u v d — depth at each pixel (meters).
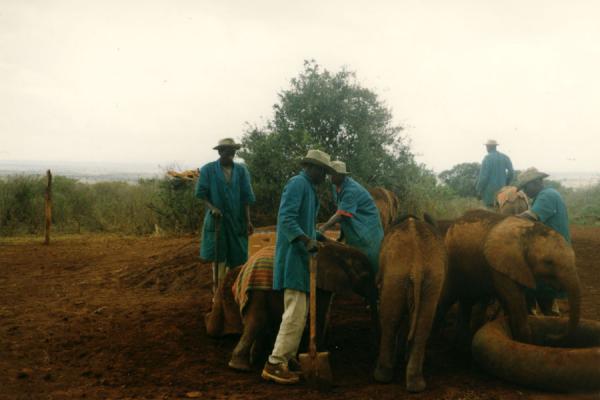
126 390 5.57
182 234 16.22
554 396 5.37
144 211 18.30
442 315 7.07
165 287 9.98
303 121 14.52
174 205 16.69
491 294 6.91
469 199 17.81
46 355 6.46
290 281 5.83
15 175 21.22
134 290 9.87
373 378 6.00
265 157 13.95
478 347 5.95
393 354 5.89
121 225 18.53
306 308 5.98
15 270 11.62
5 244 15.26
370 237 7.13
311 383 5.62
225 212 7.95
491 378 5.94
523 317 6.29
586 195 20.72
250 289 6.21
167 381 5.85
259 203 13.95
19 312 8.32
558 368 5.31
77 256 13.15
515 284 6.29
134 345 6.86
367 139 14.51
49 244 15.17
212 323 7.06
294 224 5.78
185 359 6.46
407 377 5.57
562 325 6.55
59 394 5.41
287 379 5.80
